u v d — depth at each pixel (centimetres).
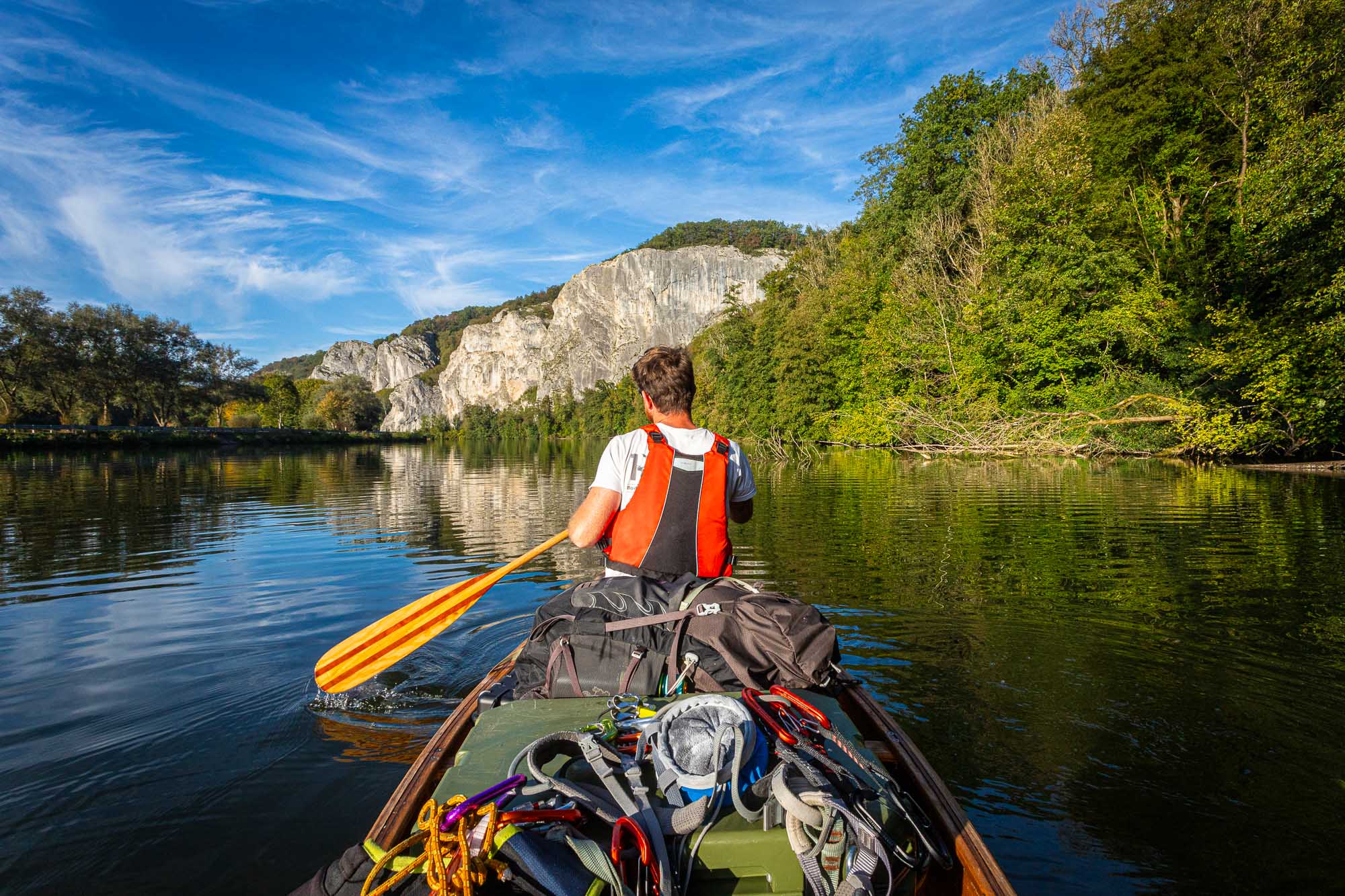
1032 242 2005
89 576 618
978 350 2158
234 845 227
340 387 9462
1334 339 1216
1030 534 761
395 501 1270
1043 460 1755
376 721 318
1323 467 1359
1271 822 241
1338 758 283
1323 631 433
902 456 2086
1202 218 1691
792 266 4006
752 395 3197
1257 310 1516
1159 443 1672
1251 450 1511
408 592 559
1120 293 1805
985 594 523
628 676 202
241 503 1232
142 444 4091
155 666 387
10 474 1980
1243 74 1608
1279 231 1279
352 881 138
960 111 2881
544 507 1191
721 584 221
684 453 232
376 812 246
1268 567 590
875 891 147
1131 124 1848
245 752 289
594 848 134
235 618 484
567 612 221
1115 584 547
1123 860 221
